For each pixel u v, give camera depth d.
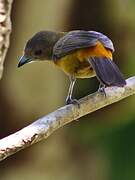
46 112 15.98
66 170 16.69
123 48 16.52
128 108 16.95
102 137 17.25
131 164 17.27
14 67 15.61
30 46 9.98
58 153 16.44
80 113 8.69
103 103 8.99
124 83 8.55
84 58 9.02
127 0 16.09
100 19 16.19
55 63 9.66
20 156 16.05
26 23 15.45
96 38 9.05
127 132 17.31
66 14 15.85
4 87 15.70
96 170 17.22
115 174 17.30
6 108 15.80
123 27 16.38
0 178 16.09
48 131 8.16
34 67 15.68
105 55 8.89
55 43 9.87
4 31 8.67
